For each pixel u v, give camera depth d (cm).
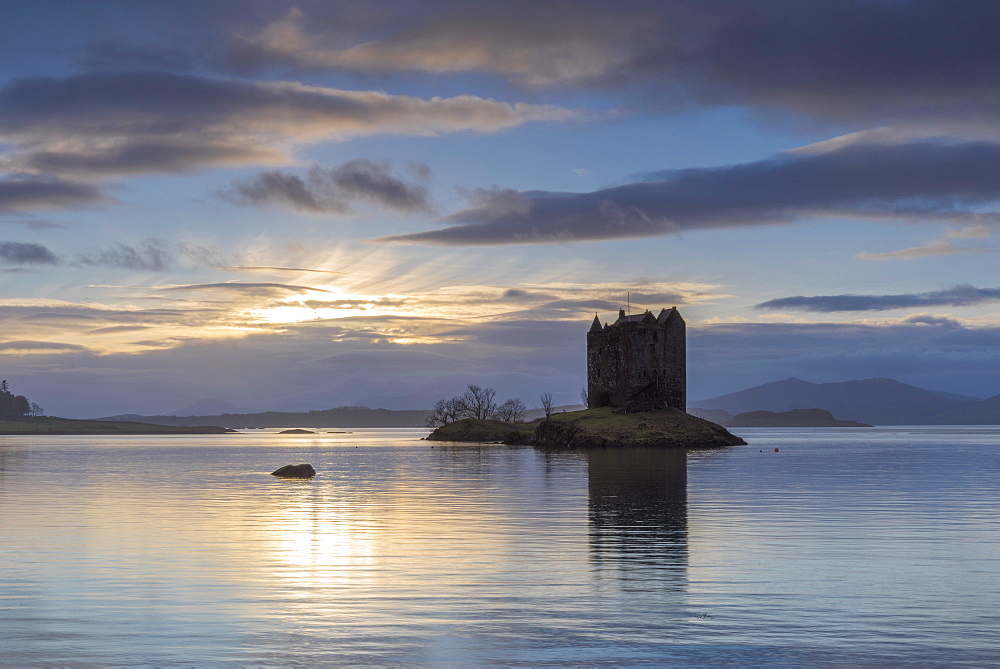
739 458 11862
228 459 13138
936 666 2059
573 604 2630
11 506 5391
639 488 6562
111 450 18050
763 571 3111
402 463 11231
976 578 2989
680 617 2481
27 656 2122
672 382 18025
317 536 3972
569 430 16800
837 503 5378
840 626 2386
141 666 2050
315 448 19550
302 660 2095
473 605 2619
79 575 3058
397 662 2083
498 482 7319
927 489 6469
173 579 2989
